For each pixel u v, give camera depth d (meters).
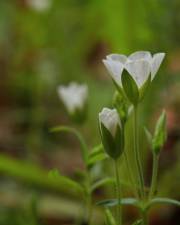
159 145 0.22
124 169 0.35
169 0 0.41
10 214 0.36
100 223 0.35
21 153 0.46
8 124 0.51
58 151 0.46
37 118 0.48
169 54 0.41
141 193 0.22
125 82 0.21
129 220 0.36
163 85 0.40
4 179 0.40
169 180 0.37
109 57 0.21
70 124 0.50
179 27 0.41
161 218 0.36
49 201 0.37
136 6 0.42
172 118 0.41
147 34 0.42
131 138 0.38
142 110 0.39
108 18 0.44
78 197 0.37
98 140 0.42
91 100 0.46
